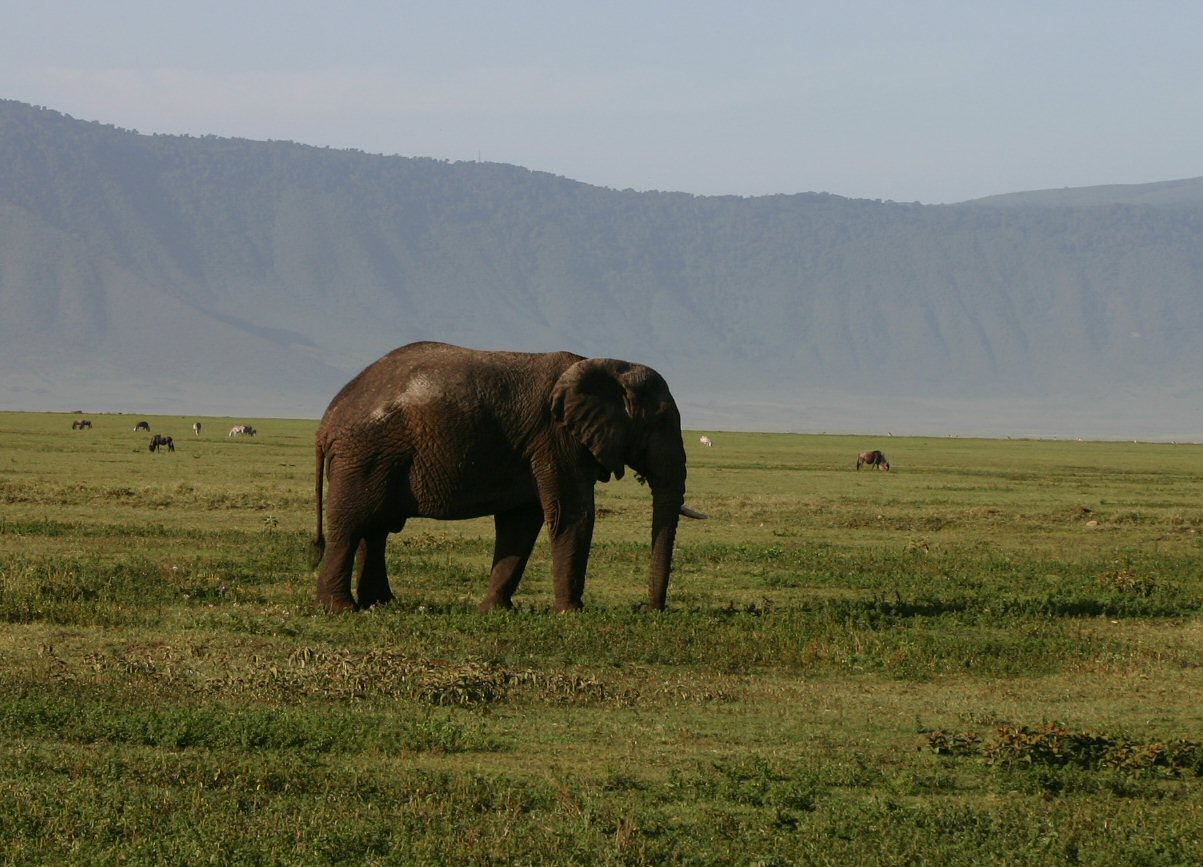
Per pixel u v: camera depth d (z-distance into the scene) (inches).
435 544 1419.8
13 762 561.9
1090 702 757.9
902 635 909.2
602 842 498.9
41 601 909.2
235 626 861.8
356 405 959.0
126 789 538.0
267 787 547.2
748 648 843.4
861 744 650.2
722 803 551.5
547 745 625.9
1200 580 1325.0
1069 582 1262.3
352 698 689.6
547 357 979.3
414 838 498.3
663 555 989.2
